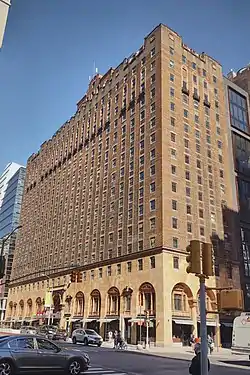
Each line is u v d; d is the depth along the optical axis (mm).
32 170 116375
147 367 20859
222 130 71188
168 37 68875
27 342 15117
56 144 102500
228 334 56062
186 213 57031
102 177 73375
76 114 94750
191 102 67125
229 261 60656
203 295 5895
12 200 146875
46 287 82625
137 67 72438
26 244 103750
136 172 62594
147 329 45000
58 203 90625
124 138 69625
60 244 82875
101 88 85562
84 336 41812
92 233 70812
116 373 17125
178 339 48562
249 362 27891
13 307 99812
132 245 57875
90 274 66562
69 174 89188
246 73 89125
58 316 72625
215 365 24453
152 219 55375
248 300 61594
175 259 52219
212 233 59688
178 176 58469
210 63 75750
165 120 60781
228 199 65875
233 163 71125
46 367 14836
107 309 59344
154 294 50719
